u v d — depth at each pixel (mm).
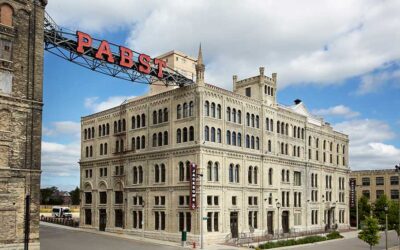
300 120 81250
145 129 67562
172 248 52188
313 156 84438
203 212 57750
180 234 59031
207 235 57688
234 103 65688
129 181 69062
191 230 58062
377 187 134000
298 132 80625
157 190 64000
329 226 88000
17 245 36344
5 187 36062
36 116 38781
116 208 71000
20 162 37219
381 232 88938
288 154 76750
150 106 67188
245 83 73438
